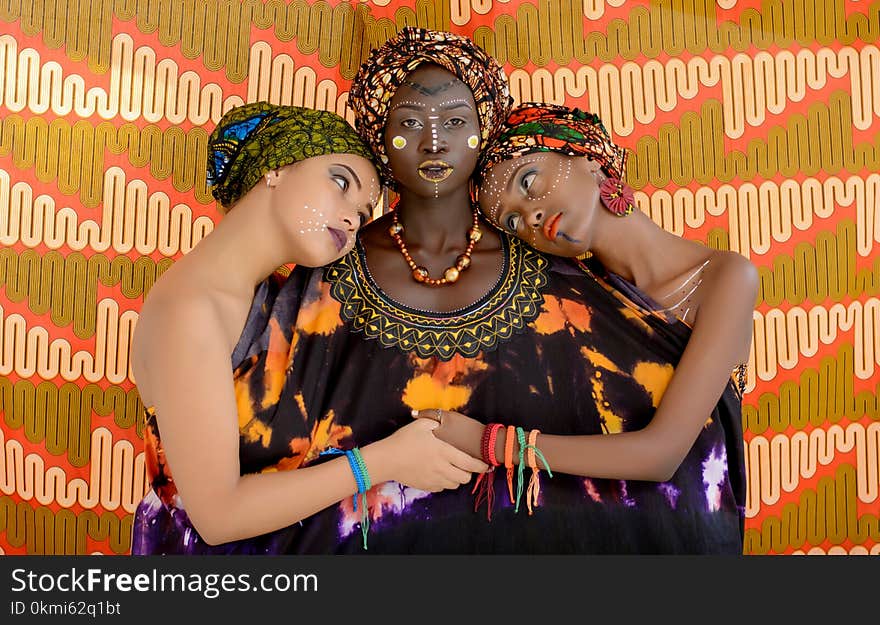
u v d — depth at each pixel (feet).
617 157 6.58
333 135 5.88
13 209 9.20
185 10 9.36
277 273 6.81
